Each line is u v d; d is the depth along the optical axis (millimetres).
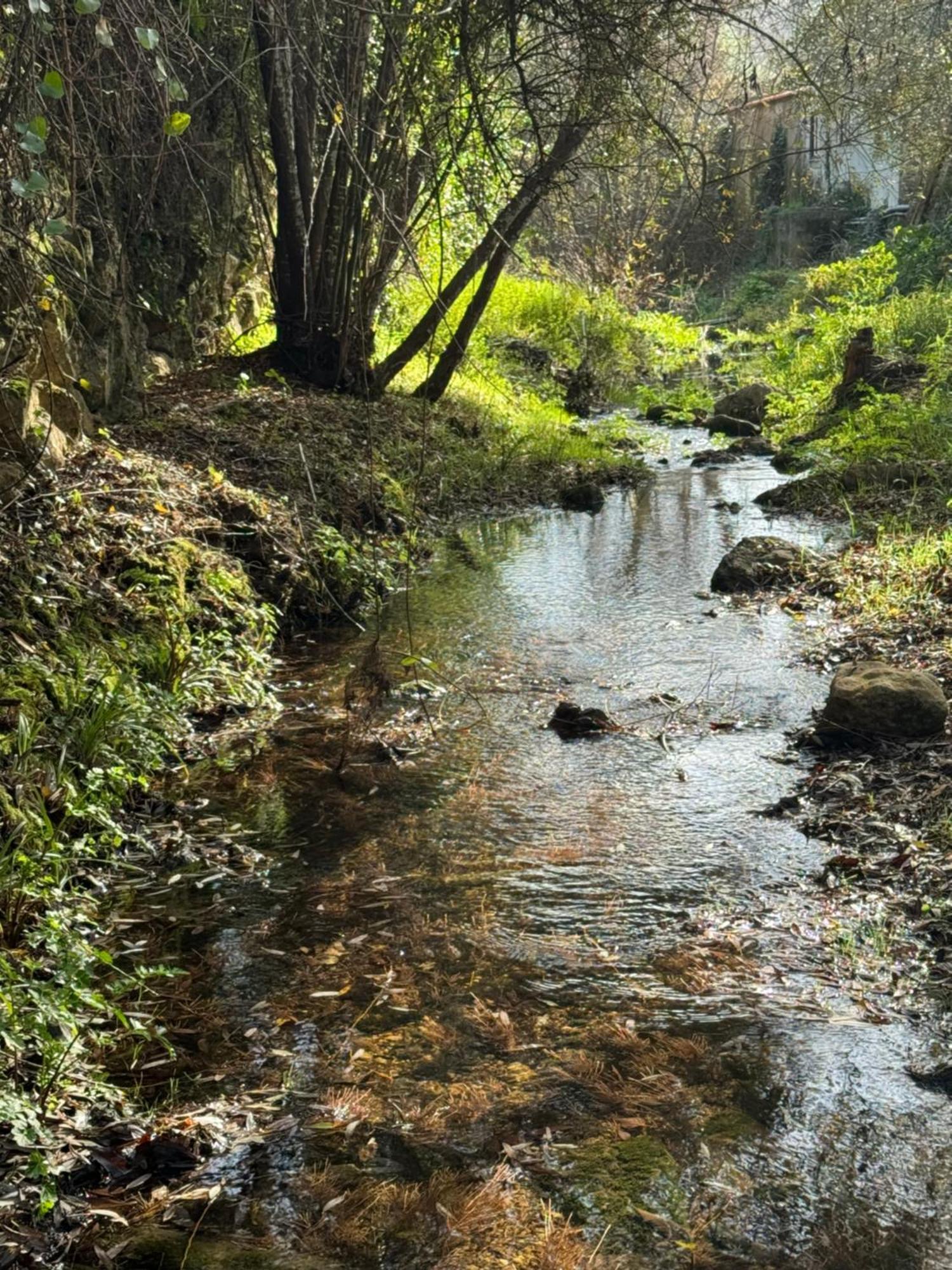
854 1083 3254
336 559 7988
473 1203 2850
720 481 12789
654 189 24641
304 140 11336
